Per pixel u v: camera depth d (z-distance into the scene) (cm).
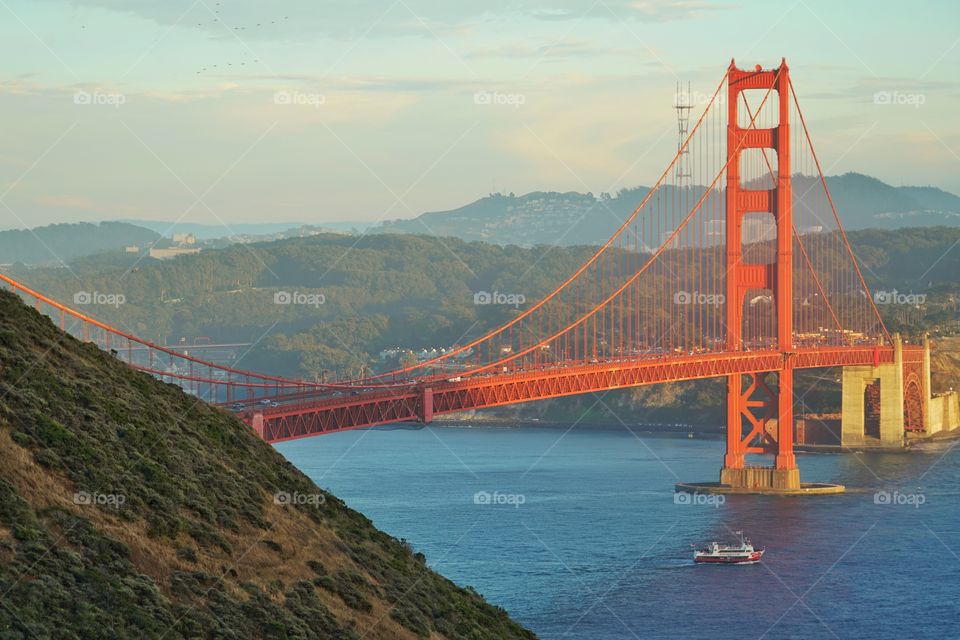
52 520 5109
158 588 5088
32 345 6475
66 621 4603
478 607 7169
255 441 7450
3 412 5569
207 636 5047
